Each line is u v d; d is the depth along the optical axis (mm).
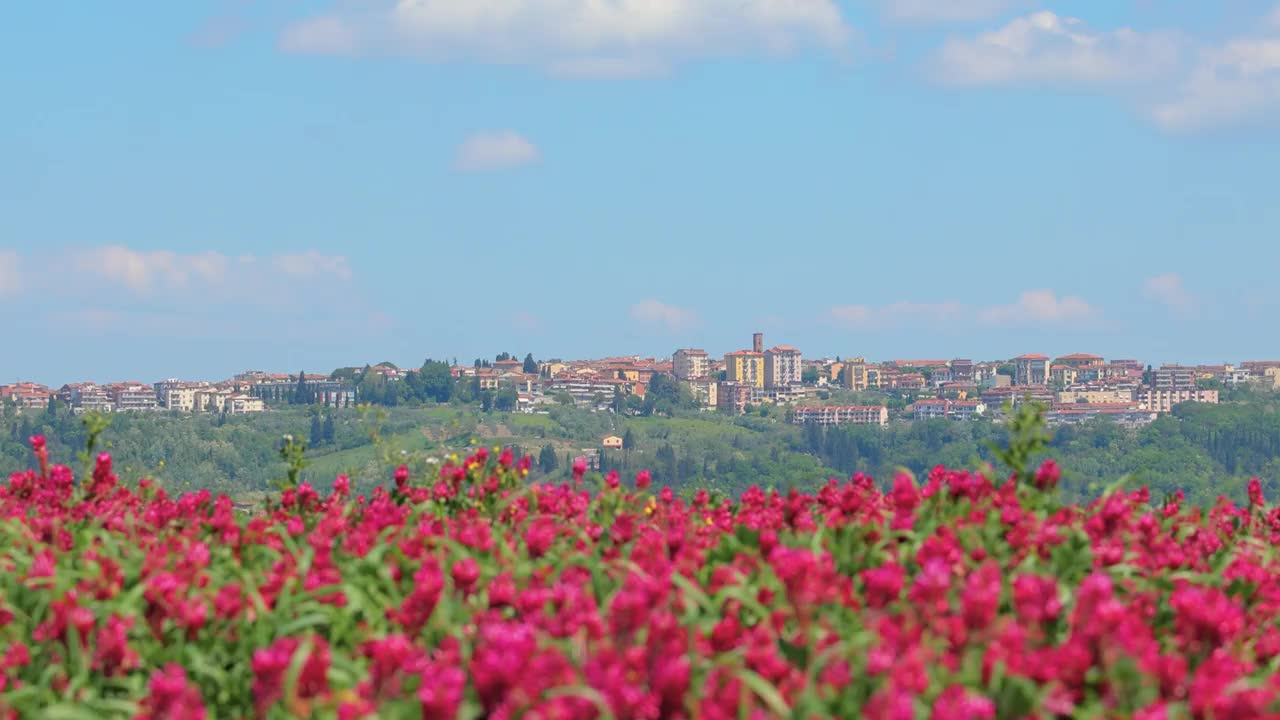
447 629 11602
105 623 12047
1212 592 11492
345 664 11039
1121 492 16359
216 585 13211
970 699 9188
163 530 16859
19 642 12188
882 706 8688
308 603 12547
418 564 13789
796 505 15547
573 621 10602
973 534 14164
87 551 14359
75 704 10922
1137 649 9648
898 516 14766
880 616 10867
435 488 18656
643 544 14219
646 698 9141
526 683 9070
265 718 10266
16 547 15484
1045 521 15000
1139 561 13688
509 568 13328
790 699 9750
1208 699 8914
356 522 18250
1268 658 11484
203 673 11484
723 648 10844
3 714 10672
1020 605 10852
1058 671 9586
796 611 11336
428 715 9016
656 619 10016
